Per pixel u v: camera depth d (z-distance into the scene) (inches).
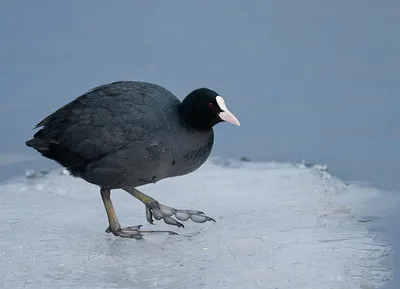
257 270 360.2
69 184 500.7
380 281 352.2
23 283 347.9
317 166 525.3
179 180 506.0
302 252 383.6
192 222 433.7
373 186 491.5
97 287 344.2
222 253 383.2
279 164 533.0
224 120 394.0
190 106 395.5
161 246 395.2
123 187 417.4
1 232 415.5
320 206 457.7
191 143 397.1
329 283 347.9
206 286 344.2
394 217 440.5
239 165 534.6
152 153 386.6
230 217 437.7
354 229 420.8
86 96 403.9
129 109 389.7
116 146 385.4
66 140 393.1
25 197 476.4
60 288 342.6
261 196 474.9
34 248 392.5
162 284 347.3
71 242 402.3
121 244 399.5
